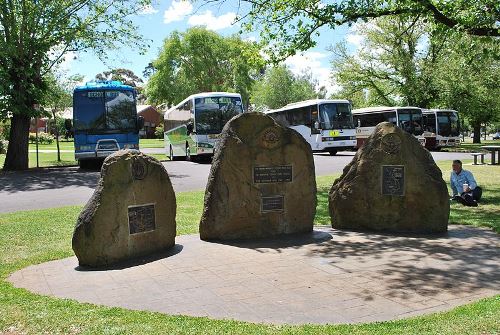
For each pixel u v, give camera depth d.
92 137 21.97
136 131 22.45
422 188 8.52
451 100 40.81
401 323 4.34
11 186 16.44
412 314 4.70
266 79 66.88
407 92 40.97
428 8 12.54
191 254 7.11
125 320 4.48
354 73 42.41
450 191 13.57
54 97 25.52
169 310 4.87
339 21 13.92
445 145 37.81
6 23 21.36
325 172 19.59
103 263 6.64
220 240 8.08
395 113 35.84
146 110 87.44
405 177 8.59
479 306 4.64
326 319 4.59
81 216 6.71
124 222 6.85
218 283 5.73
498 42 12.80
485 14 11.68
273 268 6.34
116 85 22.53
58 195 14.27
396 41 39.41
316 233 8.55
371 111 37.50
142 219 7.08
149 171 7.22
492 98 41.69
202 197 13.04
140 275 6.12
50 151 41.72
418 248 7.32
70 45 23.61
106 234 6.65
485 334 3.94
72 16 22.91
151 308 4.93
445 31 12.91
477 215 10.17
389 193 8.69
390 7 13.58
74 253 7.23
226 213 8.12
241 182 8.23
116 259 6.75
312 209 8.74
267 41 14.85
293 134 8.65
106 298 5.28
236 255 7.05
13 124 23.02
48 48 22.48
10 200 13.34
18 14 21.53
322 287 5.54
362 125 38.09
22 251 7.58
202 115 25.12
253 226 8.30
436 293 5.28
